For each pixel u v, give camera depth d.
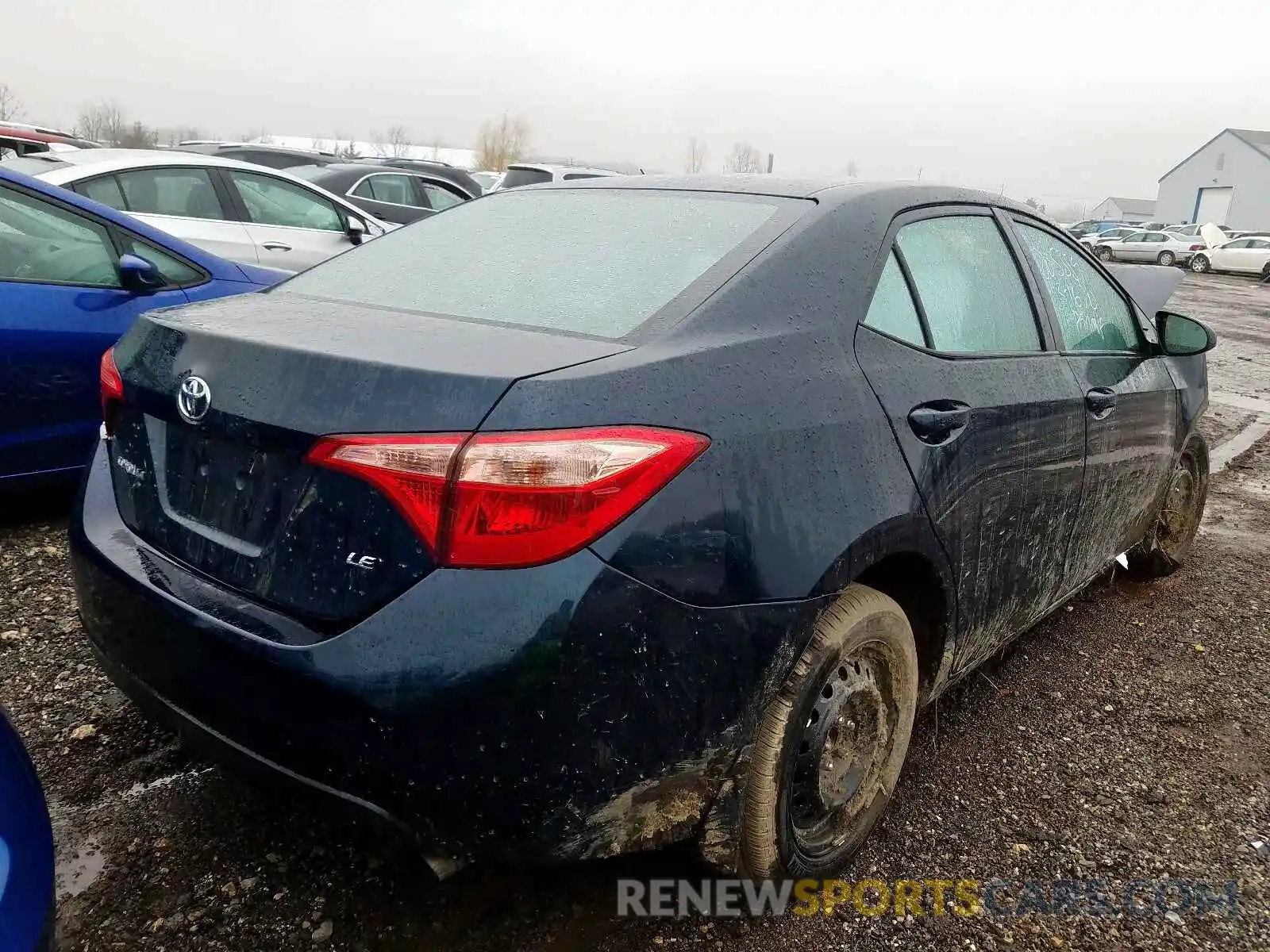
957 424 2.33
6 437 3.79
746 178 2.63
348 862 2.28
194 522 1.96
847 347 2.14
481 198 2.98
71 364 3.91
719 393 1.85
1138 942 2.19
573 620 1.61
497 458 1.60
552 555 1.61
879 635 2.23
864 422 2.09
